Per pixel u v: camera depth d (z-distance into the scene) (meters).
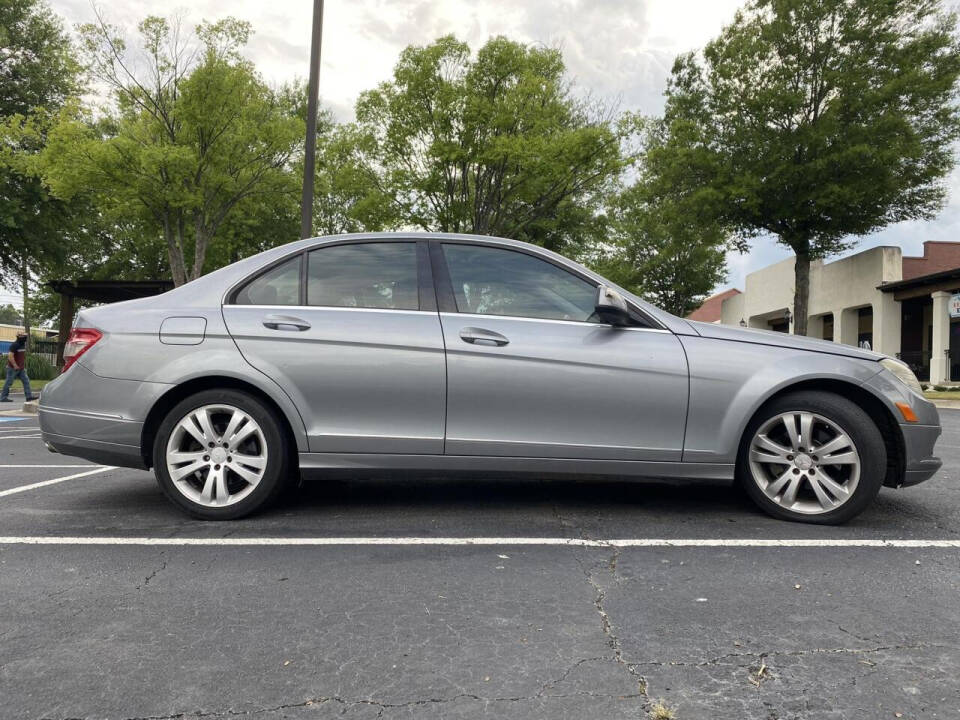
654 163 23.80
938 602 2.60
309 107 11.29
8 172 21.73
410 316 3.80
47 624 2.39
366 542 3.38
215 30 16.42
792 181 21.30
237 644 2.23
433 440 3.72
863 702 1.86
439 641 2.26
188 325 3.79
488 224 17.91
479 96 16.67
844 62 20.88
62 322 24.09
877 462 3.57
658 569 2.98
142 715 1.80
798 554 3.19
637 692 1.92
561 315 3.82
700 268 35.09
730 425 3.66
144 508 4.13
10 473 5.48
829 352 3.72
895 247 23.89
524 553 3.21
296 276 3.94
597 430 3.71
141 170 15.79
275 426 3.75
